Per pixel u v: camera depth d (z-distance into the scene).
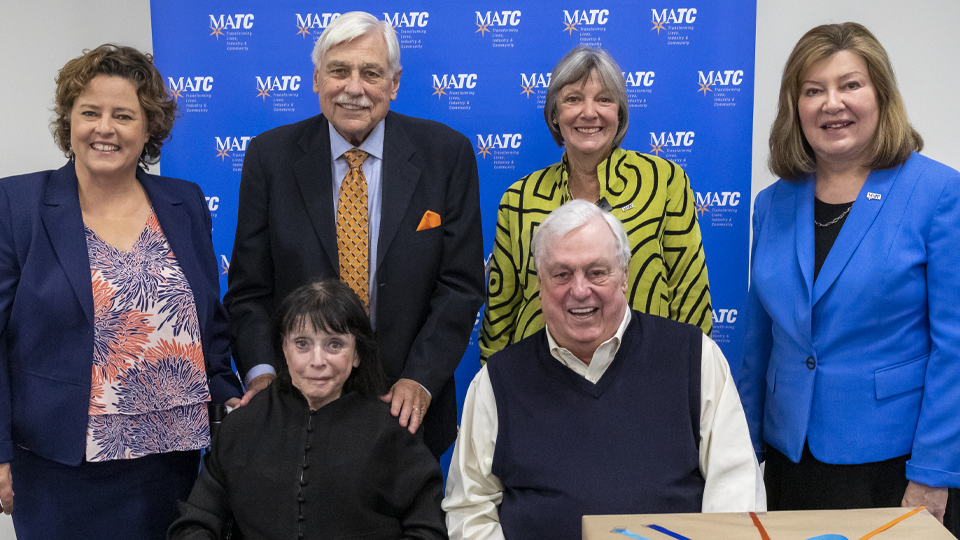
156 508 1.77
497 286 2.16
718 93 2.53
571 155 2.09
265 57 2.60
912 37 2.67
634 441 1.52
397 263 1.88
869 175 1.70
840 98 1.64
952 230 1.58
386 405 1.67
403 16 2.56
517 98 2.57
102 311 1.65
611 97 1.99
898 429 1.66
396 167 1.91
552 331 1.60
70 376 1.64
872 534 1.13
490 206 2.62
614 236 1.55
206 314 1.80
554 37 2.54
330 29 1.80
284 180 1.94
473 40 2.56
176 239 1.77
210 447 1.80
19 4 2.73
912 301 1.64
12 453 1.65
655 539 1.15
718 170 2.56
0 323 1.61
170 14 2.60
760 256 1.86
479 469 1.63
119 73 1.65
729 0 2.49
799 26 2.70
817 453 1.74
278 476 1.58
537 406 1.58
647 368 1.58
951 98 2.68
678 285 2.05
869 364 1.67
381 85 1.84
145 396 1.69
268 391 1.68
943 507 1.63
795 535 1.14
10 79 2.75
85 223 1.69
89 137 1.63
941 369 1.60
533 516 1.51
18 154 2.79
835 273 1.67
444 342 1.86
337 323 1.57
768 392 1.89
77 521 1.70
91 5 2.76
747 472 1.53
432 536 1.57
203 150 2.66
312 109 2.62
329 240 1.89
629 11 2.52
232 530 1.69
